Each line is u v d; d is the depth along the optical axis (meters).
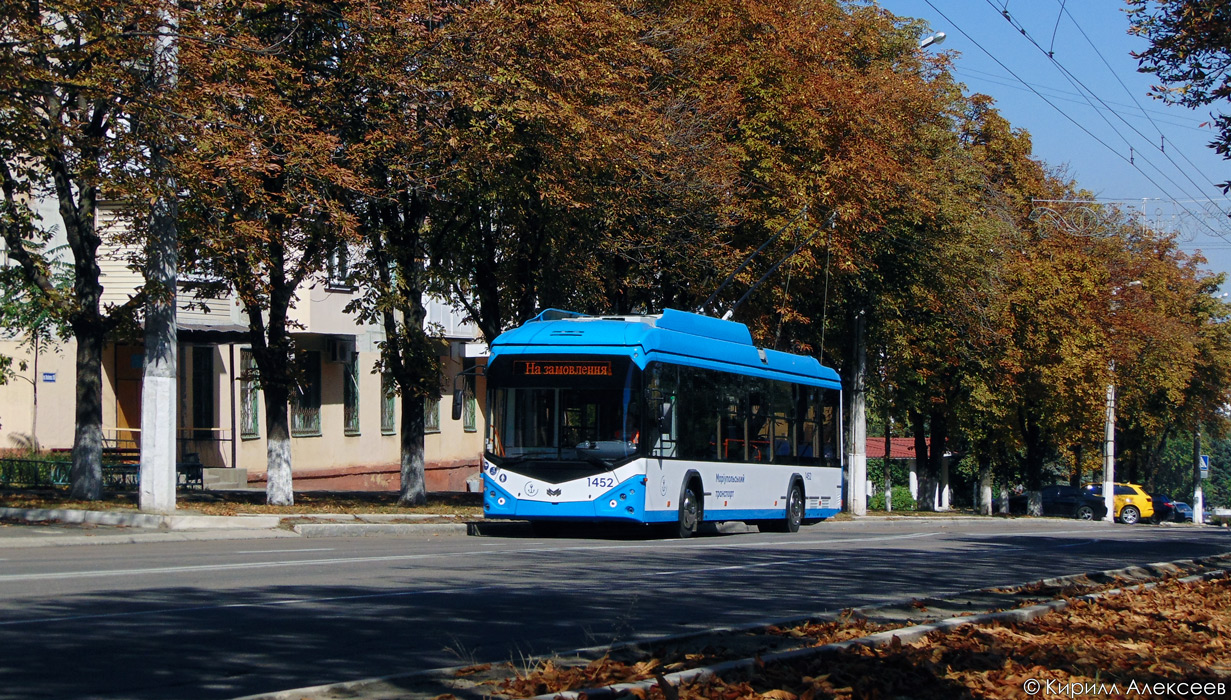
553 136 21.23
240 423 34.47
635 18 24.58
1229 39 13.96
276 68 18.88
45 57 17.80
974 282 34.78
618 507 18.92
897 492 71.69
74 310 20.39
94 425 21.05
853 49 31.31
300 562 13.20
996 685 7.07
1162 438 69.31
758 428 23.42
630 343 19.36
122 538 16.22
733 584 12.59
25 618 8.55
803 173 26.88
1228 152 14.40
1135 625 10.18
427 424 44.75
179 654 7.39
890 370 38.66
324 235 21.91
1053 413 46.81
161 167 17.83
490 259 26.62
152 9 17.23
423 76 20.27
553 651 7.87
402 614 9.31
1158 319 51.44
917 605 10.57
